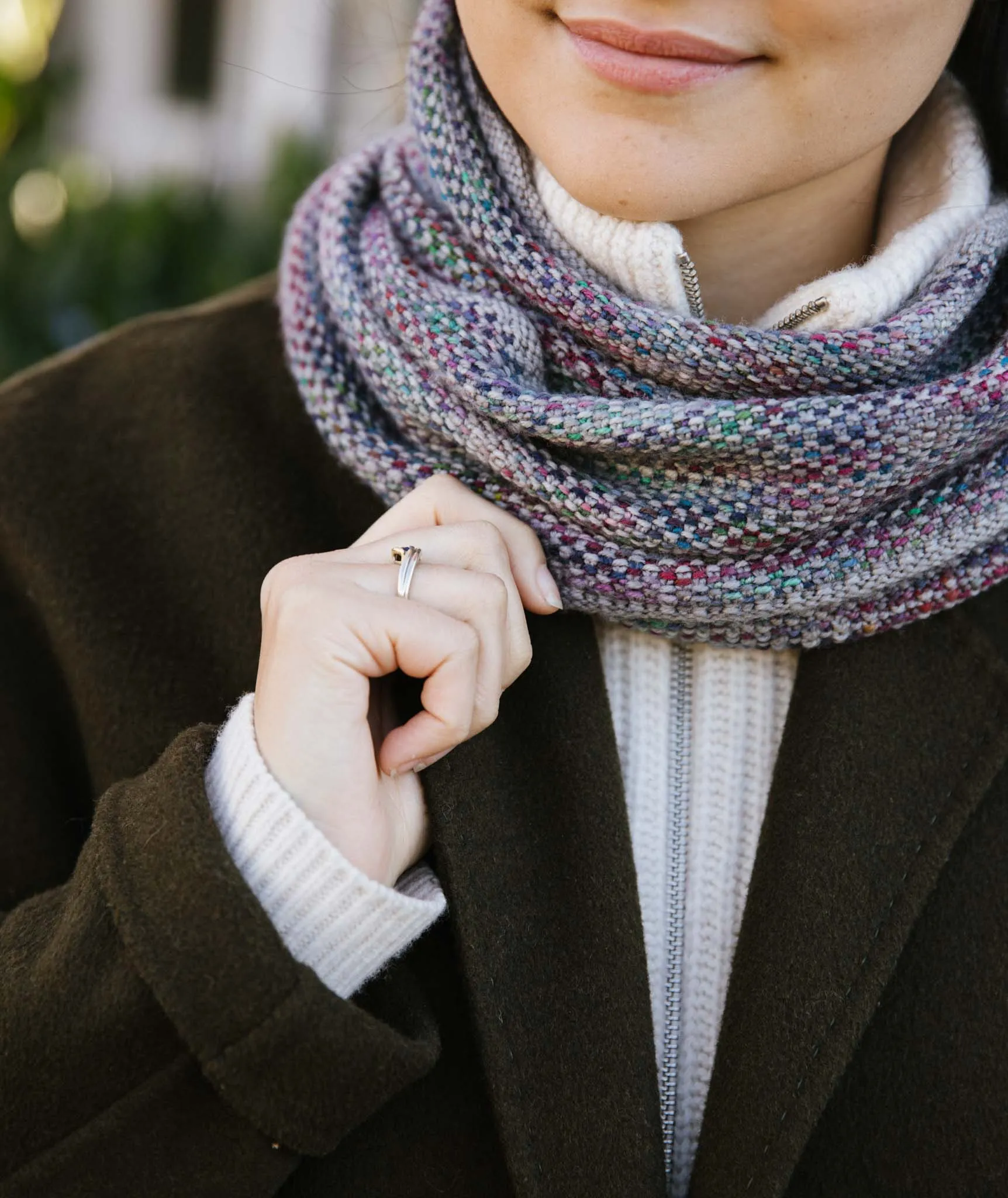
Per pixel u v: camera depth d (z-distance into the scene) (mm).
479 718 600
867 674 630
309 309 661
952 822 613
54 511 668
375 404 655
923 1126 606
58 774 675
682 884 643
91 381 697
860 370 610
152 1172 577
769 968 609
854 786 620
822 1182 610
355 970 587
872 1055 612
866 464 602
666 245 612
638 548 620
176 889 572
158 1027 570
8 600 671
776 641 630
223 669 653
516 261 627
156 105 2213
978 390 602
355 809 587
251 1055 565
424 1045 584
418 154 666
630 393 629
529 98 607
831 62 581
